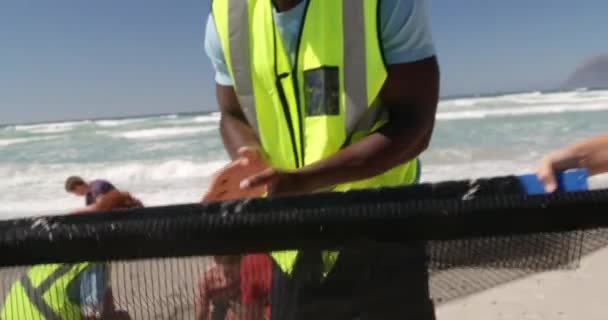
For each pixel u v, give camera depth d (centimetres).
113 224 129
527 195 127
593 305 501
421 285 144
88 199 389
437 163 1324
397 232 128
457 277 143
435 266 139
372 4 187
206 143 2138
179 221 128
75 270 141
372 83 191
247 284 147
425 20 194
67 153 2112
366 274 144
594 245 132
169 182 1323
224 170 180
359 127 198
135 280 140
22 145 2498
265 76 203
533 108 2917
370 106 195
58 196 1218
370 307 147
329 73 192
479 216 126
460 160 1348
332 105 194
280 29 197
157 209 131
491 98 4656
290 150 205
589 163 144
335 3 190
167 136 2534
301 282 149
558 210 126
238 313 148
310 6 192
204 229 127
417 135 192
